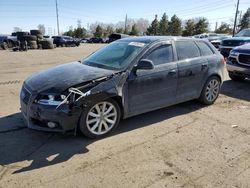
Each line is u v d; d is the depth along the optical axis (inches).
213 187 114.7
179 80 195.3
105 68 173.3
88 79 153.6
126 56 176.9
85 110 149.7
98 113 157.4
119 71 164.9
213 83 227.5
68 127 146.9
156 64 181.3
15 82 320.8
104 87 154.1
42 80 159.3
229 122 190.9
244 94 269.7
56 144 153.0
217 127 181.2
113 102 162.1
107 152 144.6
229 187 114.7
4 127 174.9
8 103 226.1
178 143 156.2
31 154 141.5
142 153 143.9
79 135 164.7
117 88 159.3
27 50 951.6
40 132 167.6
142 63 165.6
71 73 164.1
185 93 204.4
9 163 132.3
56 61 563.5
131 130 173.8
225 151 146.8
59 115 143.0
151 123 186.2
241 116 203.5
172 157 139.7
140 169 128.2
